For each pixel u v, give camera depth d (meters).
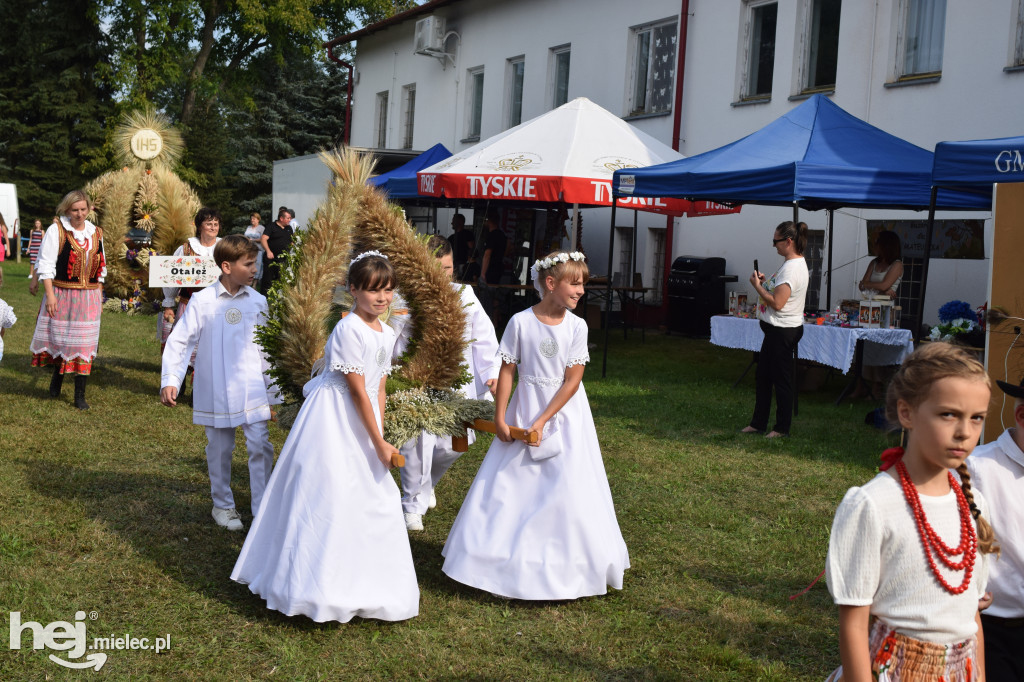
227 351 4.82
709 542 4.98
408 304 4.42
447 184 11.80
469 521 4.14
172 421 7.28
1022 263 5.73
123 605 3.88
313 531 3.66
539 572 4.00
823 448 7.24
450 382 4.43
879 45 12.57
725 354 13.11
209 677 3.30
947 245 11.55
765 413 7.76
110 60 35.34
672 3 15.77
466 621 3.85
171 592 4.01
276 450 6.70
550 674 3.43
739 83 14.73
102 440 6.53
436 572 4.38
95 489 5.38
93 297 7.59
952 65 11.62
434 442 4.95
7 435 6.44
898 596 2.07
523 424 4.12
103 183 10.17
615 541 4.20
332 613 3.62
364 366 3.71
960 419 1.98
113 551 4.45
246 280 4.89
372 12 29.94
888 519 2.05
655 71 16.45
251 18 27.73
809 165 8.48
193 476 5.80
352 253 4.37
